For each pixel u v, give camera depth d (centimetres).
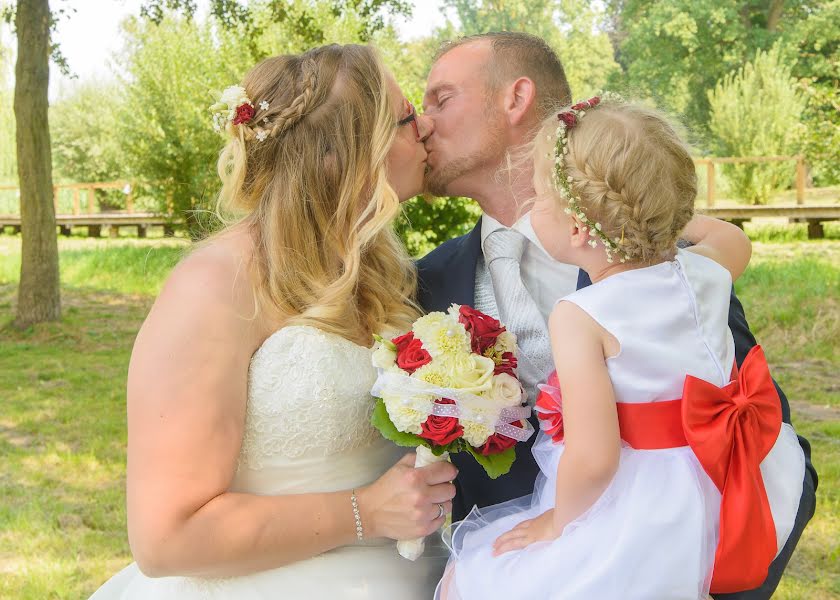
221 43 1433
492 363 168
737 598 160
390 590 178
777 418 160
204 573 161
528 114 215
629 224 155
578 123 164
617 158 155
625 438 156
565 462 153
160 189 1548
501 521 174
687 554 147
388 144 188
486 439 166
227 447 162
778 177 1639
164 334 161
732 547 150
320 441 175
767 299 921
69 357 881
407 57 2431
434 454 168
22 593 382
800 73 2219
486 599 156
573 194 160
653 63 2369
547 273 208
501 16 3300
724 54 2281
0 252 1722
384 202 187
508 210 218
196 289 166
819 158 1446
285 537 164
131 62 1520
